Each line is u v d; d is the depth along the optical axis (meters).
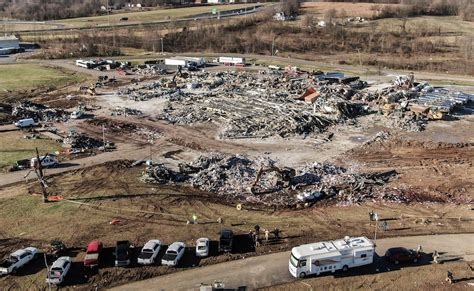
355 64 174.62
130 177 74.44
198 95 125.56
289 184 71.69
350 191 69.62
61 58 185.38
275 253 53.03
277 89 130.25
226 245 52.56
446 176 76.19
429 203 66.25
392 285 47.22
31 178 74.50
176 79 146.12
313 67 168.50
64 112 111.31
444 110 107.44
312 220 60.94
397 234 57.16
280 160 83.38
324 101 111.12
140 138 94.56
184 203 65.44
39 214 62.06
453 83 142.38
